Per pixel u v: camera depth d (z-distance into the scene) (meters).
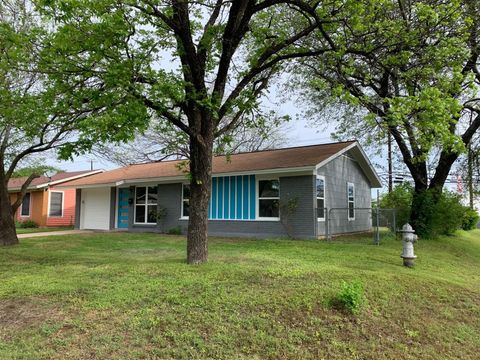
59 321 4.51
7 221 11.58
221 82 8.04
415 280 7.13
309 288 5.85
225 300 5.21
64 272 6.75
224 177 15.09
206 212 7.70
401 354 4.66
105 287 5.68
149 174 17.28
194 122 7.74
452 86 8.24
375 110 8.84
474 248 14.52
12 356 3.76
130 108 6.51
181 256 8.63
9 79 9.61
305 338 4.59
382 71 10.88
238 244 11.25
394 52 9.49
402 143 14.52
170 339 4.25
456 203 15.84
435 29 9.06
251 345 4.32
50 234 16.03
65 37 6.39
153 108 7.21
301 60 11.32
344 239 13.08
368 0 8.45
